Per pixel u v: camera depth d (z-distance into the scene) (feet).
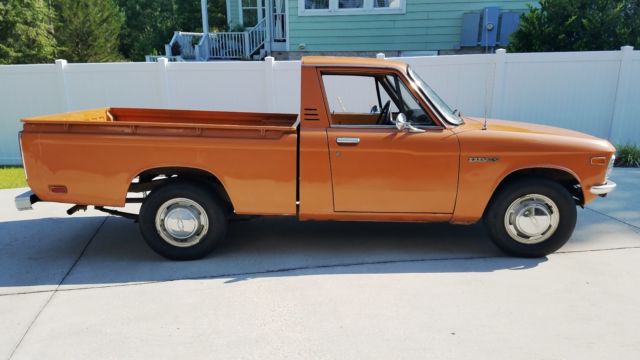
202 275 13.73
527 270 13.87
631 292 12.42
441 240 16.55
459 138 13.99
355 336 10.44
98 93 28.68
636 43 29.25
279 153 13.98
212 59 52.85
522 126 15.67
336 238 16.83
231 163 14.05
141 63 28.07
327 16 43.98
